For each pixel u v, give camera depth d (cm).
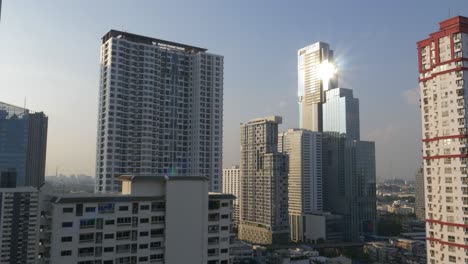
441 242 12638
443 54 13125
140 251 9519
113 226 9331
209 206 10388
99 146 19575
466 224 11931
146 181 10031
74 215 9012
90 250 9088
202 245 10019
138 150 19788
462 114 12388
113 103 19238
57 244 8838
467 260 11812
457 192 12288
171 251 9681
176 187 9912
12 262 19588
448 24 13012
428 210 13225
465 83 12488
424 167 13538
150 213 9719
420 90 13925
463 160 12219
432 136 13275
